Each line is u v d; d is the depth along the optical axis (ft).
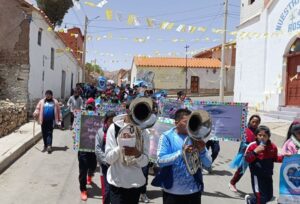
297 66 69.31
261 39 79.82
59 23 126.52
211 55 177.06
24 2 57.82
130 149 15.23
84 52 111.86
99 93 67.62
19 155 36.29
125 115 16.03
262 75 79.41
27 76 58.90
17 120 51.08
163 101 36.09
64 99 93.04
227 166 34.91
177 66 154.61
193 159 14.99
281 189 19.86
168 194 15.16
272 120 67.51
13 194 24.80
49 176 29.50
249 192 26.84
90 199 24.29
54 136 49.52
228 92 154.51
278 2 74.13
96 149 20.39
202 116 14.61
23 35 58.75
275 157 20.59
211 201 24.66
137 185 15.56
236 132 28.14
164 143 15.28
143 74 153.99
